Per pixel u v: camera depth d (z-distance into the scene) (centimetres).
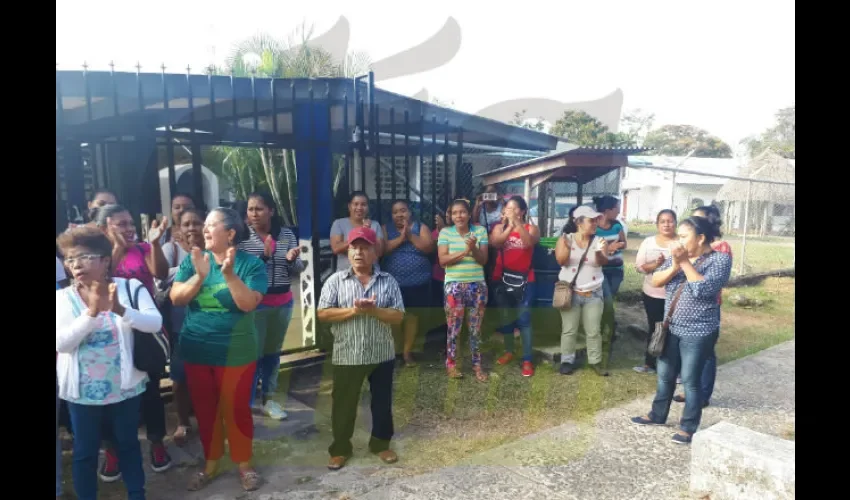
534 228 453
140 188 369
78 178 354
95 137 353
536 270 470
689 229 340
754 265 1112
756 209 1571
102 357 242
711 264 340
